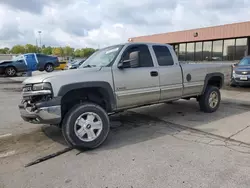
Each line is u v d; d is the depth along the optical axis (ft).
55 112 11.18
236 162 10.16
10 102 25.94
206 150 11.53
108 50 14.87
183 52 66.03
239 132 14.25
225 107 21.53
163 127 15.69
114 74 13.10
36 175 9.42
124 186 8.46
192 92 17.79
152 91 14.85
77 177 9.19
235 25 51.01
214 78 19.66
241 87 35.37
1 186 8.63
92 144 11.94
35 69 58.70
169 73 15.83
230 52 54.75
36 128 15.79
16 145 12.73
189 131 14.70
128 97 13.74
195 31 59.36
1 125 16.62
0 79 51.62
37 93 11.19
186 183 8.55
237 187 8.24
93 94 13.01
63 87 11.33
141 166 9.96
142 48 14.89
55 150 11.98
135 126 16.03
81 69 12.76
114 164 10.23
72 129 11.54
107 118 12.52
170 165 9.98
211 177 8.93
